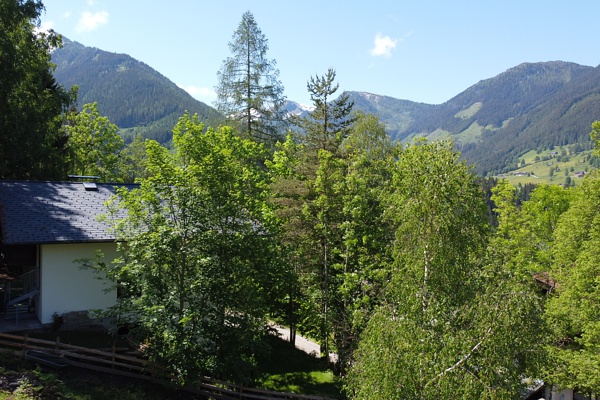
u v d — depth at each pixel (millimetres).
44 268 17891
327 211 20484
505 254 11414
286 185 21844
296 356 23094
